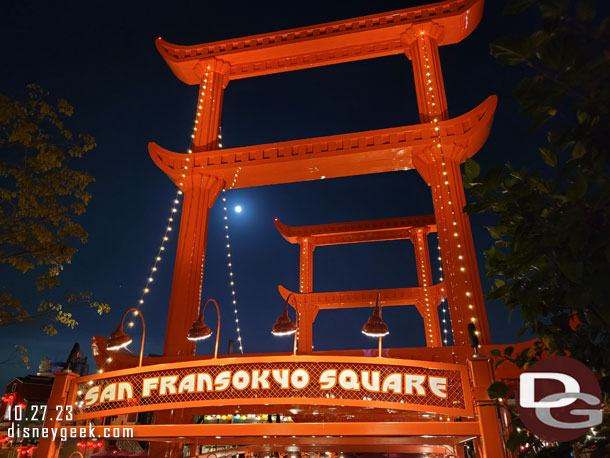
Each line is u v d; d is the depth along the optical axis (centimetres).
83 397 547
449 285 1023
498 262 215
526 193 187
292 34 1374
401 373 460
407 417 708
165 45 1429
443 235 1079
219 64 1408
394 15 1319
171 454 757
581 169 162
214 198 1295
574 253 154
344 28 1341
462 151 1152
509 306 212
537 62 154
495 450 401
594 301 155
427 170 1175
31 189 859
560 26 146
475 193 220
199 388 490
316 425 448
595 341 194
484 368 436
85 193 943
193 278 1155
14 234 852
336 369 473
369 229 2322
